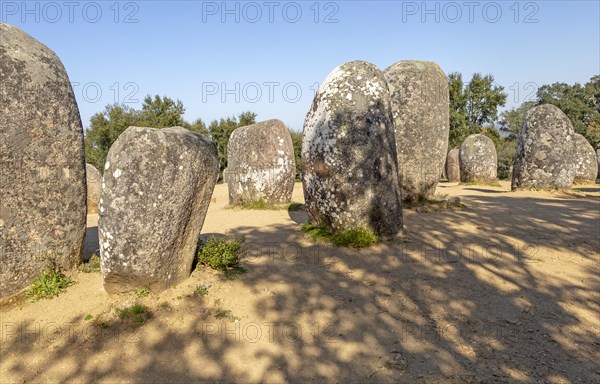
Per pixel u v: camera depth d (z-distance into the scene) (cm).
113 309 402
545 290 478
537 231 699
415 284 487
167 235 418
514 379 322
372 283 488
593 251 599
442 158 931
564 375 329
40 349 353
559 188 1224
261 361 345
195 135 449
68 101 475
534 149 1240
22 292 437
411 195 906
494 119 3684
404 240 623
